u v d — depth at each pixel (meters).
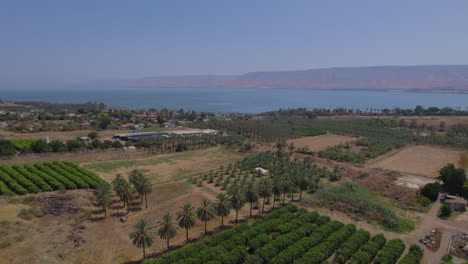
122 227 72.88
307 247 60.41
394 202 91.62
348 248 59.81
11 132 189.38
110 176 110.75
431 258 60.69
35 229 67.25
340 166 128.75
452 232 72.06
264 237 62.56
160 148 165.00
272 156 141.62
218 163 137.00
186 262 53.75
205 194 96.31
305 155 149.75
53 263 56.28
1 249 58.00
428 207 87.38
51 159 130.50
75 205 80.62
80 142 153.75
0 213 70.19
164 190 99.38
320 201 89.81
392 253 57.91
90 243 64.81
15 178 93.94
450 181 96.75
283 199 90.06
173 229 61.28
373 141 174.62
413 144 179.62
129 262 58.66
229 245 59.78
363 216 80.50
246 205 89.75
